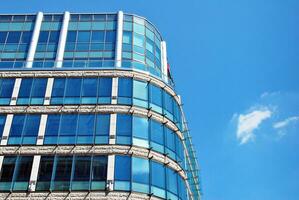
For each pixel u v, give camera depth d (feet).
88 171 96.12
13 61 120.16
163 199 96.43
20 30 128.88
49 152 99.86
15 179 95.40
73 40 124.77
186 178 115.34
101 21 130.62
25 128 104.42
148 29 133.18
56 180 94.89
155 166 100.58
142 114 108.06
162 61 134.31
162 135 108.37
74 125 104.68
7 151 100.17
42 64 118.83
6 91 112.06
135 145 101.19
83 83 113.29
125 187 93.40
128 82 113.50
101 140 101.40
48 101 109.60
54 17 132.16
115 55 120.47
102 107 107.65
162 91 118.21
